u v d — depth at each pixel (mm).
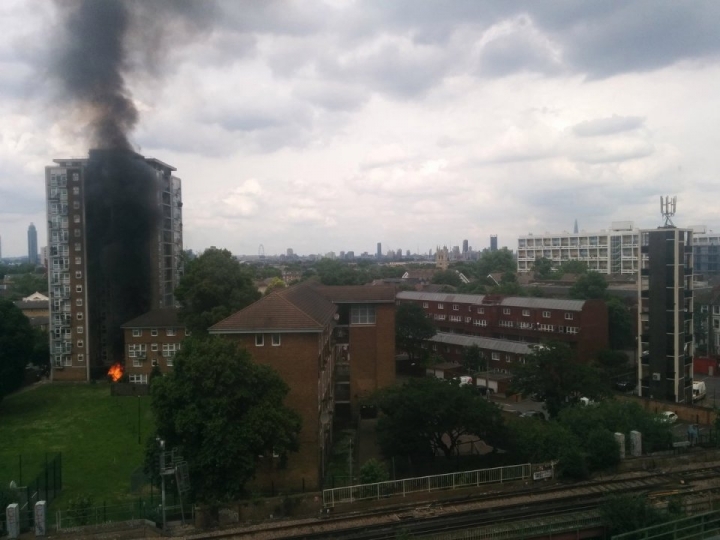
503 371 67750
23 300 121312
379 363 53344
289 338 37594
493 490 29828
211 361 30094
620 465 32562
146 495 35875
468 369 69688
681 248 55656
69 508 30609
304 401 37312
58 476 38219
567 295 89375
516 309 76688
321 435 39000
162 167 86125
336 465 40688
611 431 35062
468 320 85000
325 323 39938
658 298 56438
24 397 67812
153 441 31109
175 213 91750
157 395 30984
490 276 143125
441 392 36469
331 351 49469
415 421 36156
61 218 77562
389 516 27047
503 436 35656
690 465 33094
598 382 46844
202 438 29922
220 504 27812
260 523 27141
